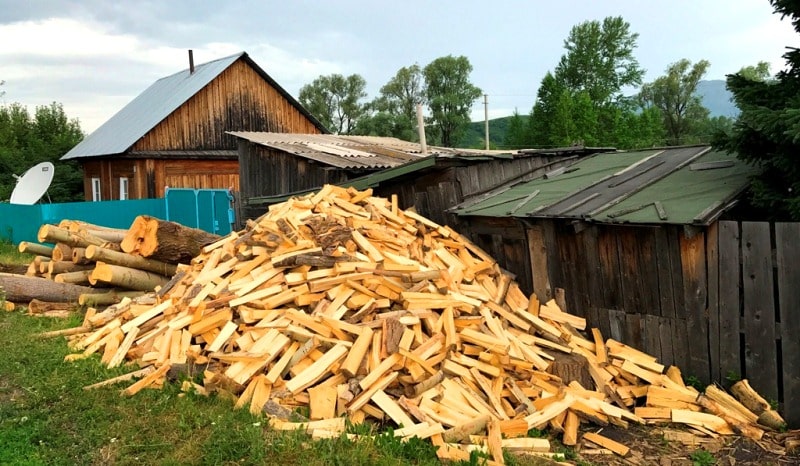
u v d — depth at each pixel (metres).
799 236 4.99
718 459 4.73
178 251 9.20
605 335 6.54
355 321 5.66
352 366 5.11
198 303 6.34
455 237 7.71
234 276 6.55
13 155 30.16
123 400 5.27
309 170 11.33
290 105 22.27
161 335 6.30
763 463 4.64
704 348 5.65
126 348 6.34
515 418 5.05
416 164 8.25
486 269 7.31
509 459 4.47
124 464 4.23
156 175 18.84
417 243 7.20
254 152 12.97
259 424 4.68
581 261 6.77
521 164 9.23
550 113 40.44
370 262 6.27
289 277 6.07
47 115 36.03
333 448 4.38
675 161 7.61
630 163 8.23
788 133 4.94
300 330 5.47
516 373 5.64
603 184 7.51
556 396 5.36
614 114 40.94
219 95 20.42
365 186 8.60
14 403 5.21
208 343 5.96
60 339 7.08
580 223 6.45
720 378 5.55
